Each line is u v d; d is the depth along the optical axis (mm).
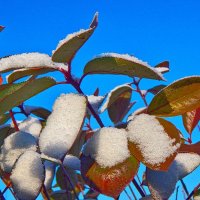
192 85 437
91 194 654
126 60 427
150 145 407
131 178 405
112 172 409
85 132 621
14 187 448
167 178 445
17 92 446
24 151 499
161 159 400
